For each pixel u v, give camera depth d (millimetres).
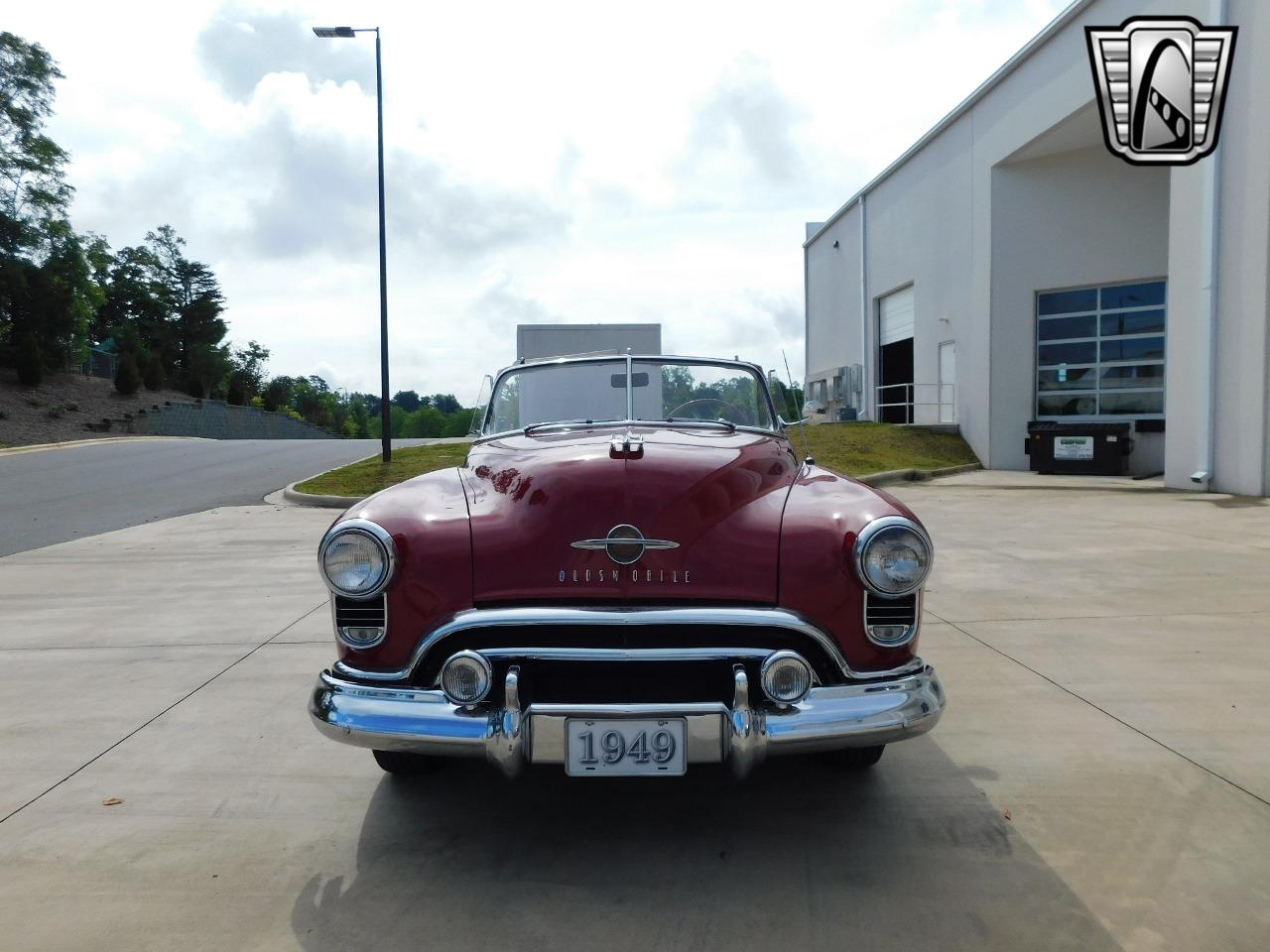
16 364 33125
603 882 2510
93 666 4602
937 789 3064
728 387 4207
